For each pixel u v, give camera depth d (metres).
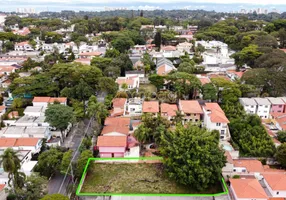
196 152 46.28
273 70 88.75
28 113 70.06
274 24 168.75
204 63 123.88
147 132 56.97
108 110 74.94
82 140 61.06
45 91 79.31
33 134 60.84
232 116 70.69
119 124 65.19
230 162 50.62
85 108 75.00
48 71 93.38
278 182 45.88
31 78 82.56
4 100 82.56
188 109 70.44
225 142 61.53
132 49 152.88
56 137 64.38
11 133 60.75
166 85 91.62
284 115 71.69
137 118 71.69
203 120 70.12
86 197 46.62
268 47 120.62
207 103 73.12
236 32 182.12
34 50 153.12
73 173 50.62
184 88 81.06
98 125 67.88
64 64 91.69
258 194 42.88
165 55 133.75
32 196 41.12
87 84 82.06
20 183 42.31
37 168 51.16
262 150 57.47
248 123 65.38
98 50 145.62
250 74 87.75
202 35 173.38
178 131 51.59
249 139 60.91
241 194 43.03
